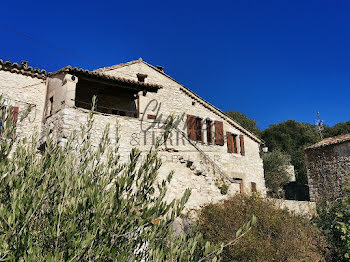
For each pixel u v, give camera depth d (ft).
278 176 76.95
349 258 26.91
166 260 8.86
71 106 32.55
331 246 28.91
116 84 38.04
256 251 24.82
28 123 35.83
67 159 10.96
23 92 36.83
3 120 11.11
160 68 52.65
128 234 8.89
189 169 36.17
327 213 33.63
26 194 9.17
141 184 9.05
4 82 36.14
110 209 8.48
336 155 50.70
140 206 8.54
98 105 43.24
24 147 11.36
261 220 27.86
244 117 116.98
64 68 33.55
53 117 34.04
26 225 8.52
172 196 34.04
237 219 28.04
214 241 26.30
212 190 36.32
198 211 33.50
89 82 37.86
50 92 36.96
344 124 117.19
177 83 50.31
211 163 37.91
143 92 40.29
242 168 53.57
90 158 11.64
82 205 8.73
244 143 55.88
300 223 30.27
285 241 26.55
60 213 8.36
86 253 7.95
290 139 107.45
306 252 26.71
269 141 109.91
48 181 10.05
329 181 50.93
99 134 33.50
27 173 9.94
